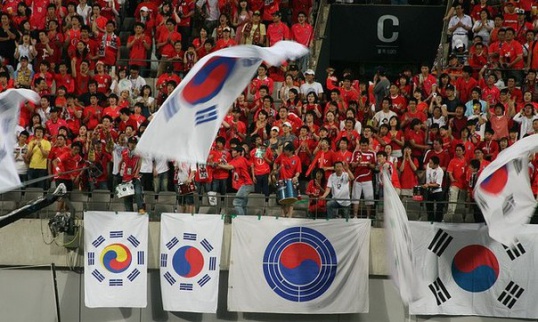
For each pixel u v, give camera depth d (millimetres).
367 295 42875
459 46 52781
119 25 56000
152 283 43562
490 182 38750
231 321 43531
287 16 55625
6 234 43562
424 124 47156
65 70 50812
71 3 53500
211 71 23266
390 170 43781
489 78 49719
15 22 54156
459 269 42875
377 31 57781
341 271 42875
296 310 42812
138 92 49656
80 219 43594
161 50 52812
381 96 50719
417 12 57750
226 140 46156
